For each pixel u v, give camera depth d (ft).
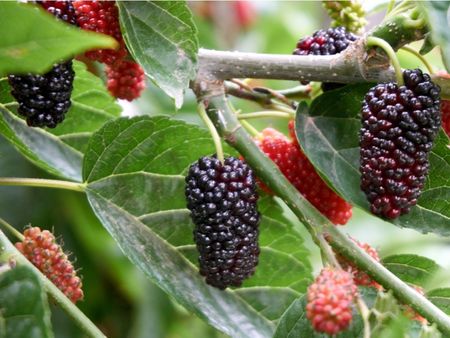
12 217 1.27
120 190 0.97
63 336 1.31
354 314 0.89
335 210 0.99
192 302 0.94
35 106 0.86
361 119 0.90
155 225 0.97
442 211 0.94
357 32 1.04
